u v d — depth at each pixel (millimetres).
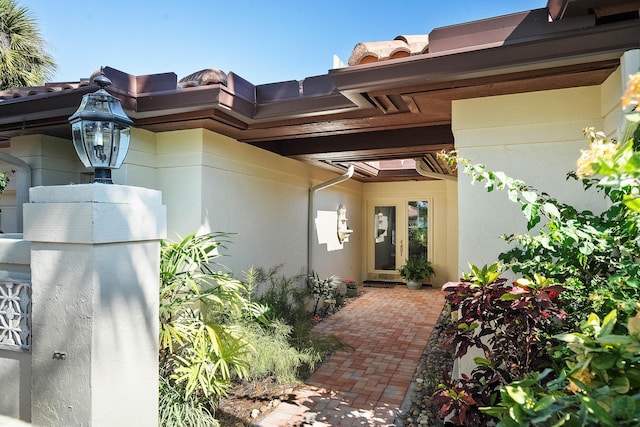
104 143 2125
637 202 1259
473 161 3049
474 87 2793
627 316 1688
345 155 5699
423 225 9867
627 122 1937
